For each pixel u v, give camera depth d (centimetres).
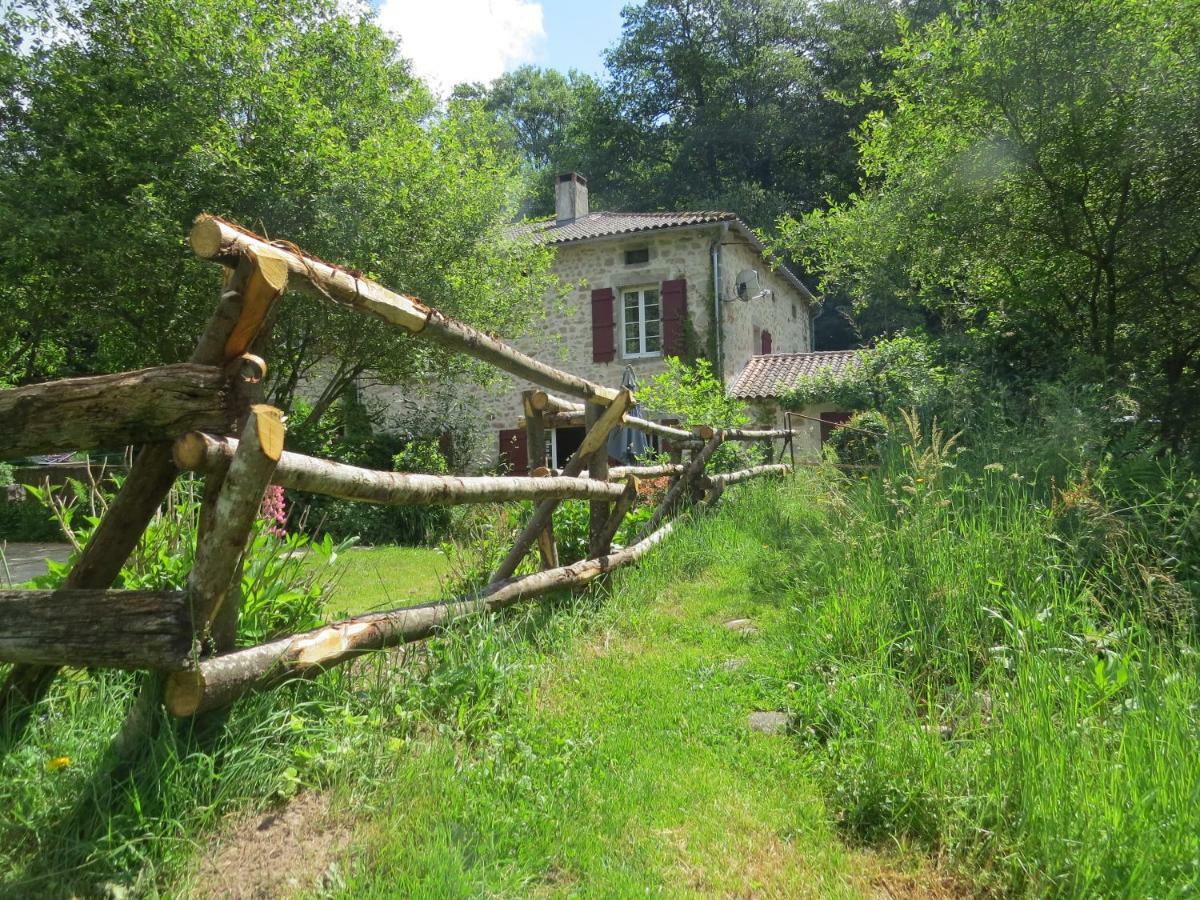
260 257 198
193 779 204
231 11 1063
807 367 1574
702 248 1586
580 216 2003
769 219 2831
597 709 301
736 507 756
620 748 266
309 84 1158
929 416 725
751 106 3222
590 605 438
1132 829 188
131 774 194
